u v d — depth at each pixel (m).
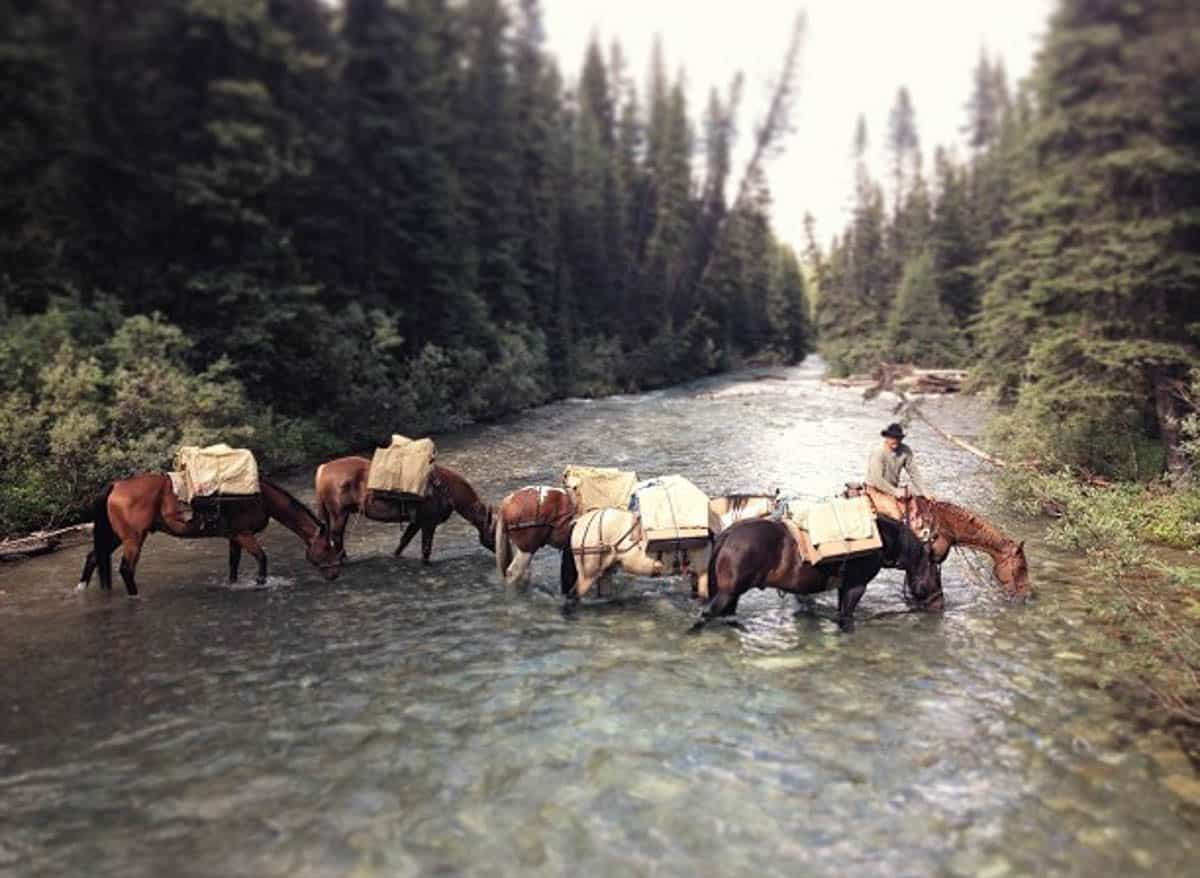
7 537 12.52
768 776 5.91
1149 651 7.73
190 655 8.17
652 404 36.03
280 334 23.28
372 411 24.36
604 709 6.99
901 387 39.16
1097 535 10.78
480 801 5.59
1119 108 14.10
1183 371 14.76
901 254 62.28
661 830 5.26
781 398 38.09
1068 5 14.45
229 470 10.02
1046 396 15.22
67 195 21.81
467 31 38.06
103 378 16.39
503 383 31.48
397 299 31.14
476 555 12.18
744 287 65.25
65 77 20.58
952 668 7.82
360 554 12.21
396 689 7.40
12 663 7.93
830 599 10.01
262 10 23.28
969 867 4.89
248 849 5.05
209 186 22.08
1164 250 14.16
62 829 5.25
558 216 47.66
